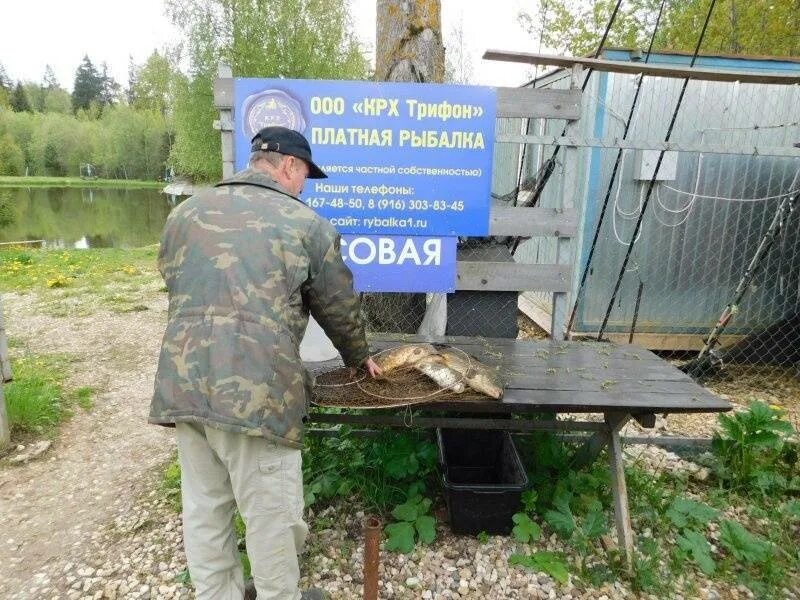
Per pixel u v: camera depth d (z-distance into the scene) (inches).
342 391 87.9
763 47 453.4
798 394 174.1
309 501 101.0
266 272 63.6
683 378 98.7
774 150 127.7
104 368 192.9
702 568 90.2
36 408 144.7
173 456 133.3
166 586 88.6
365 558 70.4
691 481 120.4
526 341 120.4
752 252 200.8
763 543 93.9
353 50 658.8
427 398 84.0
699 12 468.1
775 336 195.3
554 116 126.8
